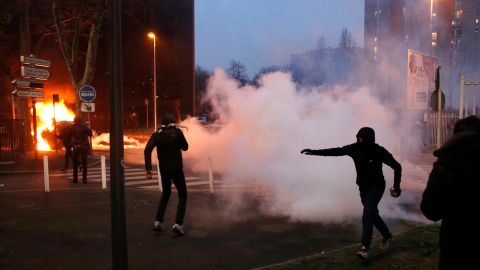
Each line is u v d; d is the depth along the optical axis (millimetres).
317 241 7059
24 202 10133
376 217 6137
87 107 19969
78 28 22703
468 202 2861
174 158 7367
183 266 5859
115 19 4594
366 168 5945
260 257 6246
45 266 5820
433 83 26297
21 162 19031
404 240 6668
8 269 5688
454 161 2922
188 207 9688
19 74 31344
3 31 27469
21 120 22031
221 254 6379
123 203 4621
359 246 6477
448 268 2941
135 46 52562
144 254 6363
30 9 26469
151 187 12781
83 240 7086
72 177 14883
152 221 8414
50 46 42000
